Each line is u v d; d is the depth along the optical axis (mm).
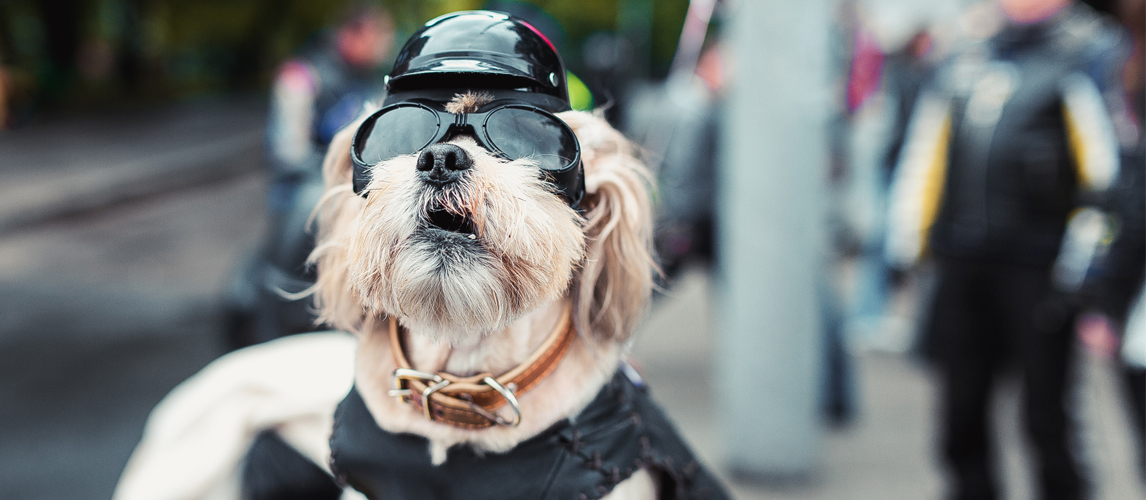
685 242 3639
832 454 3250
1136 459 2943
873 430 3508
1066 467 2428
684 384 4012
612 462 1198
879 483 2984
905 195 2828
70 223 8648
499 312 1055
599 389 1235
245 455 1722
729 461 3018
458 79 1142
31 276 6426
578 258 1124
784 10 2818
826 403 3533
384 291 1067
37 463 3166
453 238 1028
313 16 23672
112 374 4219
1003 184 2455
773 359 2900
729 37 3070
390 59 5141
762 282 2902
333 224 1282
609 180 1213
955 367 2605
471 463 1183
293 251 2152
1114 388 3807
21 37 19344
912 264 2846
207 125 17266
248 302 2393
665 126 3789
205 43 24672
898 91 4316
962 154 2561
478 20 1167
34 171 10805
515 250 1040
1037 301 2412
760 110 2857
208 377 1818
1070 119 2402
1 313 5363
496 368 1205
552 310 1223
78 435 3441
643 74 28672
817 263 2912
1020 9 2537
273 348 1823
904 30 4574
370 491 1265
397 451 1205
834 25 3152
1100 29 2895
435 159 1027
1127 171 2342
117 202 9711
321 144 3920
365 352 1261
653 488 1313
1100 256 2367
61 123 15867
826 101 2863
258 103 22906
